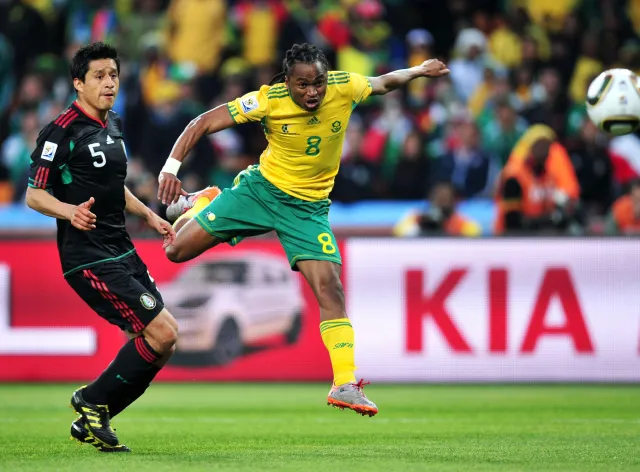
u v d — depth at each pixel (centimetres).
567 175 4259
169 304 3922
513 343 3862
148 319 1892
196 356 3931
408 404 3247
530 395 3525
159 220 2016
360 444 2145
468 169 4762
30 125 5084
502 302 3866
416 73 2133
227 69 5266
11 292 3931
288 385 3869
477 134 4781
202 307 3928
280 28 5412
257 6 5434
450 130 4928
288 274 3916
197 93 5278
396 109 5041
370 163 4875
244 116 2020
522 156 4262
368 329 3897
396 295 3894
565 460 1819
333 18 5438
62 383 3919
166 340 1897
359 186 4800
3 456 1855
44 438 2278
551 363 3850
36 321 3934
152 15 5553
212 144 4853
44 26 5634
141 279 1969
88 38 5606
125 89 5216
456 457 1861
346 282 3909
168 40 5419
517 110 5003
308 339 3906
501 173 4316
